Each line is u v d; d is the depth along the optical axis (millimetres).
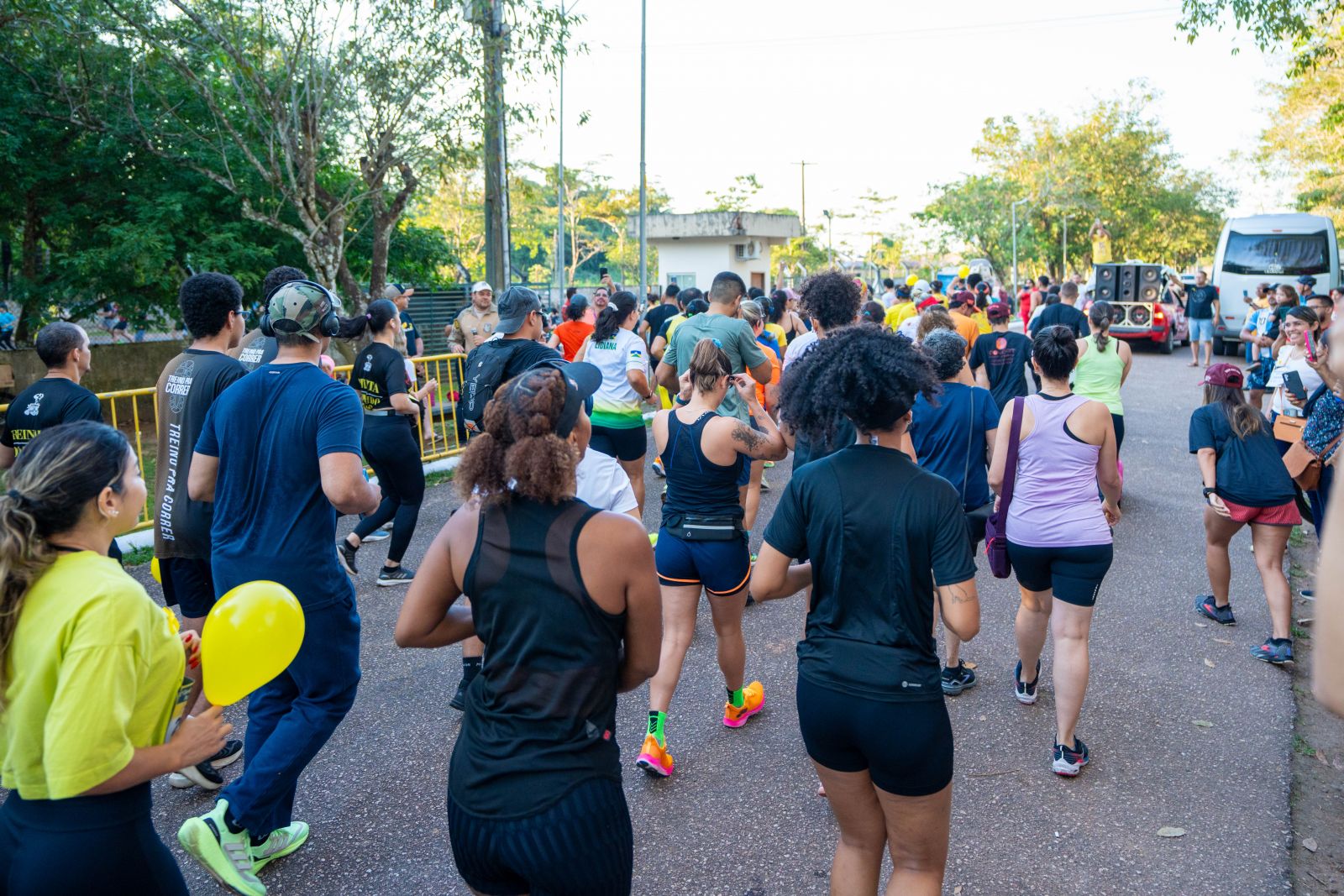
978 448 4516
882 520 2551
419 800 3908
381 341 6105
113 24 12219
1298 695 4848
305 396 3264
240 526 3281
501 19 12352
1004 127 57344
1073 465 4035
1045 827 3703
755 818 3775
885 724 2512
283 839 3494
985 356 7824
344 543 6430
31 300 14195
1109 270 24438
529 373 2264
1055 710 4707
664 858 3521
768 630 5750
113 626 2039
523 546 2156
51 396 4672
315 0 11836
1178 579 6656
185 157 13688
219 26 11891
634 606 2215
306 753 3189
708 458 4016
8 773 2090
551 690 2133
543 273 71750
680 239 37156
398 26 12039
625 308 6742
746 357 5891
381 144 12859
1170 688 4941
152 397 15359
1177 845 3584
